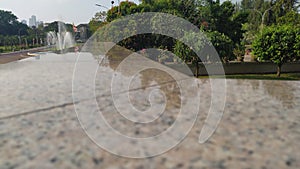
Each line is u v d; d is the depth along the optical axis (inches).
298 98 72.6
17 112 58.8
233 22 486.9
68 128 49.3
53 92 77.5
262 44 358.6
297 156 38.6
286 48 337.7
